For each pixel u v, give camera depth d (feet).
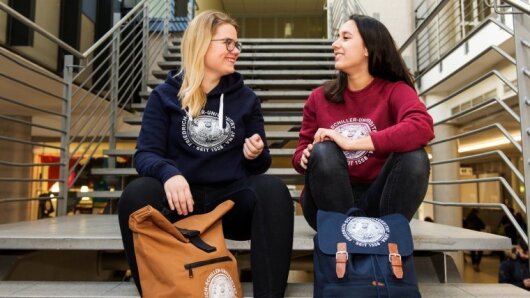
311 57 16.74
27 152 18.78
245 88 4.71
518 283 12.12
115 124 12.07
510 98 12.14
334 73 15.44
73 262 6.40
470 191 35.37
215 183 4.26
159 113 4.34
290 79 15.87
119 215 3.72
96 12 15.88
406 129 3.93
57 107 16.33
